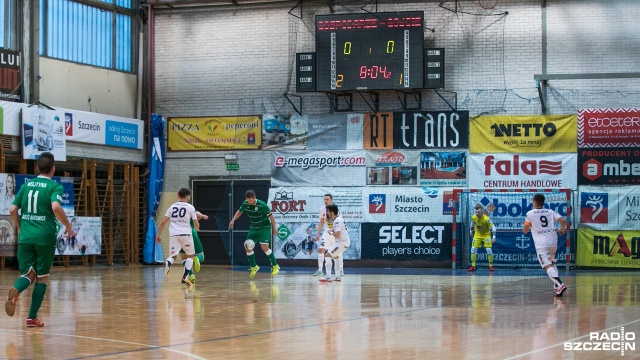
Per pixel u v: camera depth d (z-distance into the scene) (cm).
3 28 2322
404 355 735
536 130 2458
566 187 2434
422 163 2520
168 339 846
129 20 2717
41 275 962
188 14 2712
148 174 2695
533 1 2484
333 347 788
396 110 2545
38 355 742
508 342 813
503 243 2445
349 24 2480
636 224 2389
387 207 2528
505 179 2472
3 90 2298
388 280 1873
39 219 957
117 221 2631
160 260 2672
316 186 2583
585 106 2447
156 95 2733
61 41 2473
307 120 2597
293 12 2628
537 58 2478
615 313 1096
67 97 2481
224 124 2667
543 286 1655
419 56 2438
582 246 2408
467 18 2519
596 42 2452
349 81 2477
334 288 1598
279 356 733
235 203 2647
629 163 2405
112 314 1098
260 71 2648
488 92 2495
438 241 2495
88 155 2516
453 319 1028
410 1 2550
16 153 2292
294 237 2575
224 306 1212
